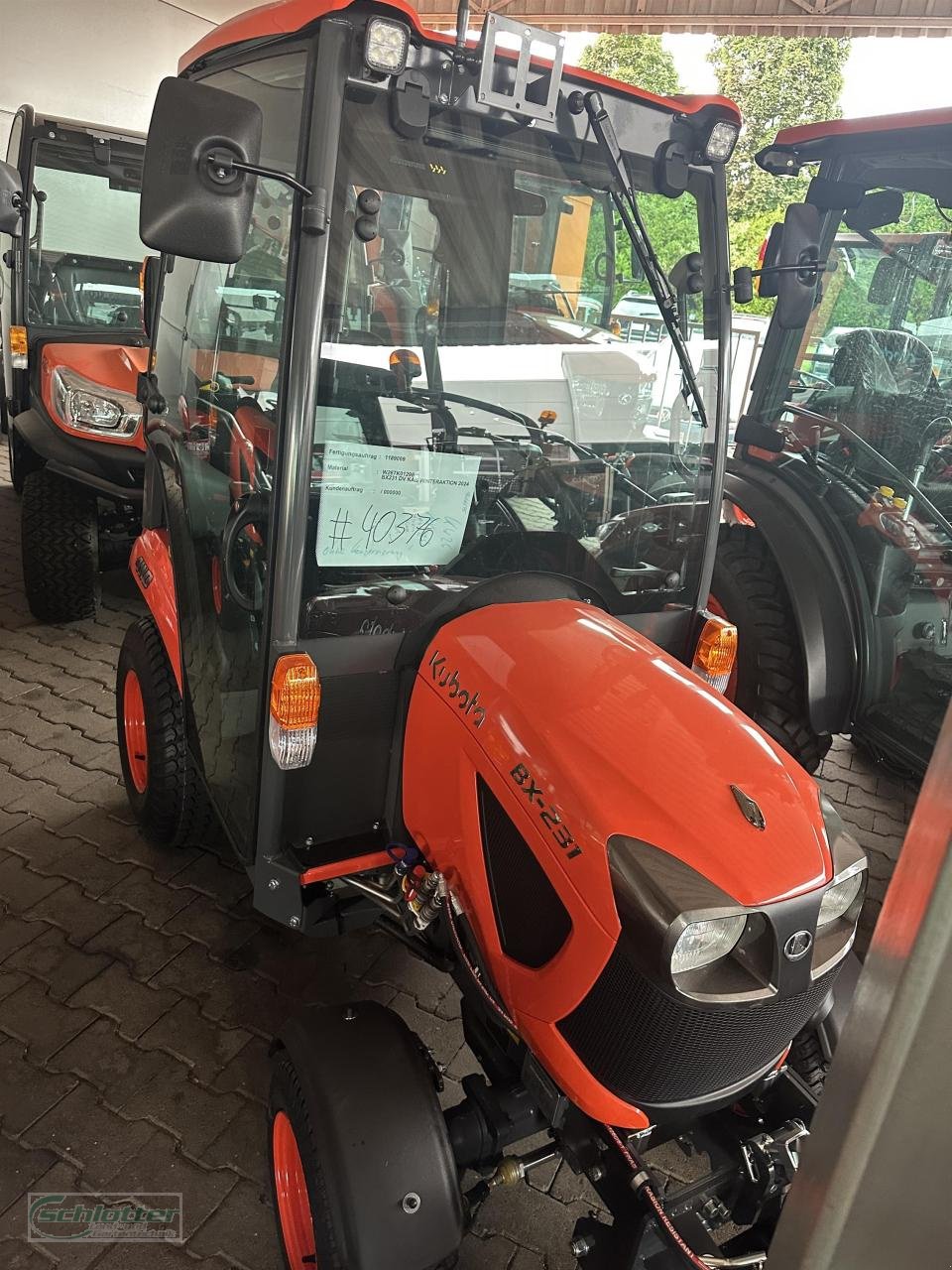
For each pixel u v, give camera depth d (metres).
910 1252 0.54
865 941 2.61
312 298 1.40
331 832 1.76
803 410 3.15
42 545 3.79
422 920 1.58
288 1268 1.58
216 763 2.05
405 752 1.67
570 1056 1.35
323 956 2.36
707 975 1.24
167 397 2.33
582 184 1.64
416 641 1.68
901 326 2.85
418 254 1.51
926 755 2.73
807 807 1.37
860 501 2.90
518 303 1.64
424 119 1.44
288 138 1.46
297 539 1.51
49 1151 1.81
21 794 2.86
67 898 2.46
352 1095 1.38
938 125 2.59
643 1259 1.32
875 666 2.83
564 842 1.33
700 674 2.06
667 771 1.35
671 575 2.02
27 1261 1.61
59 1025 2.08
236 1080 1.99
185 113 1.24
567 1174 1.87
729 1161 1.43
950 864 0.45
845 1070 0.53
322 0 1.33
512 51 1.45
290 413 1.44
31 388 4.34
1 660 3.68
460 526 1.71
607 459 1.84
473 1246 1.72
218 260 1.33
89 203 4.54
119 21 7.45
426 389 1.59
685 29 8.27
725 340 1.89
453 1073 2.06
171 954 2.31
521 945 1.44
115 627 4.07
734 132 1.74
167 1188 1.76
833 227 3.01
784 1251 0.58
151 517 2.63
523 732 1.43
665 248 1.78
